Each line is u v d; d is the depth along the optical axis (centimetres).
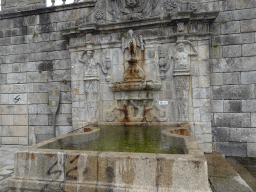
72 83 700
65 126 728
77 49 689
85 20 679
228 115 598
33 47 762
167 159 299
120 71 673
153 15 634
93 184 321
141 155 315
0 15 772
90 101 671
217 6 609
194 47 596
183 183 293
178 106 611
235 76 594
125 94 661
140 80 623
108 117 679
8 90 777
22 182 346
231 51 597
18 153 355
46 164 344
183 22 593
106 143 444
